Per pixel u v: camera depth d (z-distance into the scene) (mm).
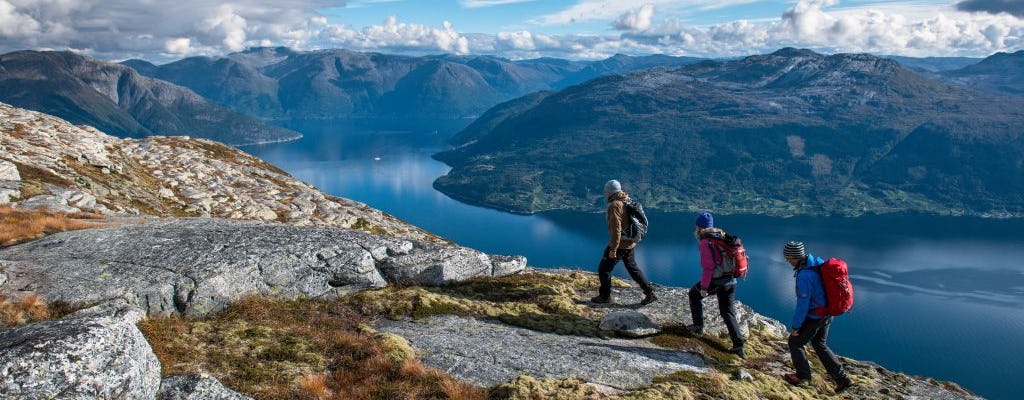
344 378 10602
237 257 15750
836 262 12203
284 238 17781
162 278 14031
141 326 11766
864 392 12906
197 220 21062
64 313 12273
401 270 17516
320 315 14328
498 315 15391
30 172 31141
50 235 18453
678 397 10695
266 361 11008
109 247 16266
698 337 14570
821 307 12227
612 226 15555
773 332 16688
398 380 10656
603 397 10477
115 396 7941
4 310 11938
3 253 15906
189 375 9516
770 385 12344
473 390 10383
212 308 13945
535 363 12109
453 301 15875
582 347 13328
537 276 19078
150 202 36812
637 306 16484
